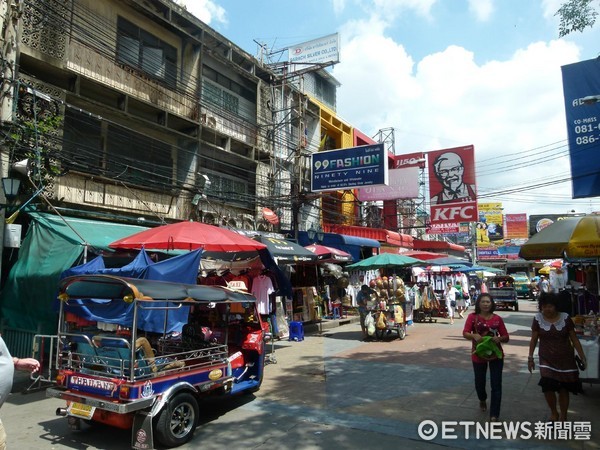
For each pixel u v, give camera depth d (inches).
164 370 211.6
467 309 1007.0
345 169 697.0
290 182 751.1
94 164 481.1
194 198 564.4
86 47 475.2
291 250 445.4
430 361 392.8
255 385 279.9
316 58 936.9
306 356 423.8
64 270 327.0
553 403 223.3
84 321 258.8
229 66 698.2
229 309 280.8
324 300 712.4
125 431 227.9
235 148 690.2
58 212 405.7
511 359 391.2
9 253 382.9
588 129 497.4
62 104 404.5
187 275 297.4
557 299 222.4
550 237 276.4
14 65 359.3
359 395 287.1
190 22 615.8
